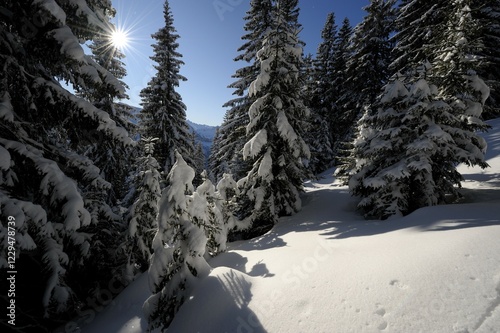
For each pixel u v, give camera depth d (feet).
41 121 21.47
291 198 36.27
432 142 23.22
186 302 13.91
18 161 18.35
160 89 55.47
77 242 22.06
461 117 27.14
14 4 16.25
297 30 36.06
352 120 84.79
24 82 18.65
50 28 17.17
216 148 122.31
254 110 34.83
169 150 55.16
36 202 20.02
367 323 8.61
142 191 26.22
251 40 56.03
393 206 24.41
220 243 22.33
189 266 15.15
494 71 48.37
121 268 26.27
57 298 18.54
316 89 94.02
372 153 27.17
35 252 19.57
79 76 21.18
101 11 23.71
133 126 51.08
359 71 82.23
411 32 61.00
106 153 45.73
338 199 38.96
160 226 15.58
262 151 35.88
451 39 31.94
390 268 11.16
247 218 33.40
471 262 10.04
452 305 8.32
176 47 57.77
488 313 7.68
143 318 17.63
